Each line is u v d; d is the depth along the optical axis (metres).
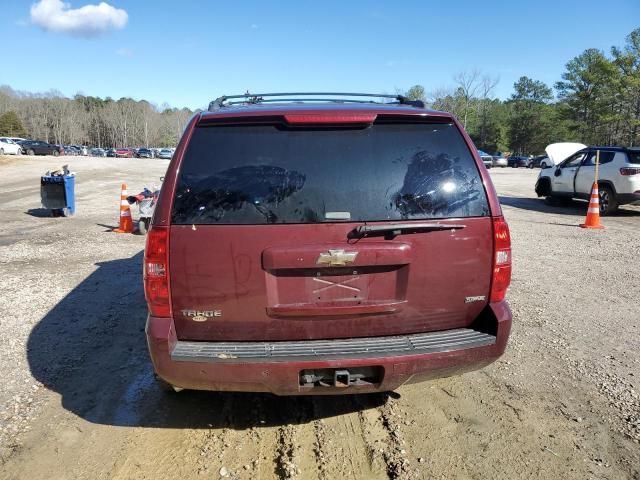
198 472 2.89
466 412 3.53
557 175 15.23
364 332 2.96
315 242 2.79
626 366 4.22
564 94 83.62
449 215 2.94
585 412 3.52
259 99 4.05
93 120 154.75
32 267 7.38
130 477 2.85
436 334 3.04
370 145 2.94
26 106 142.25
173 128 159.00
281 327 2.88
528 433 3.27
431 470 2.92
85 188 20.23
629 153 13.17
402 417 3.48
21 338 4.75
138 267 7.38
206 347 2.84
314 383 2.86
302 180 2.84
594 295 6.19
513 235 10.31
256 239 2.77
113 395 3.74
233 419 3.45
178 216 2.79
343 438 3.23
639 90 69.50
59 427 3.32
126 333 4.89
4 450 3.07
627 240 9.90
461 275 2.99
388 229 2.83
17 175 24.81
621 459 3.01
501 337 3.02
